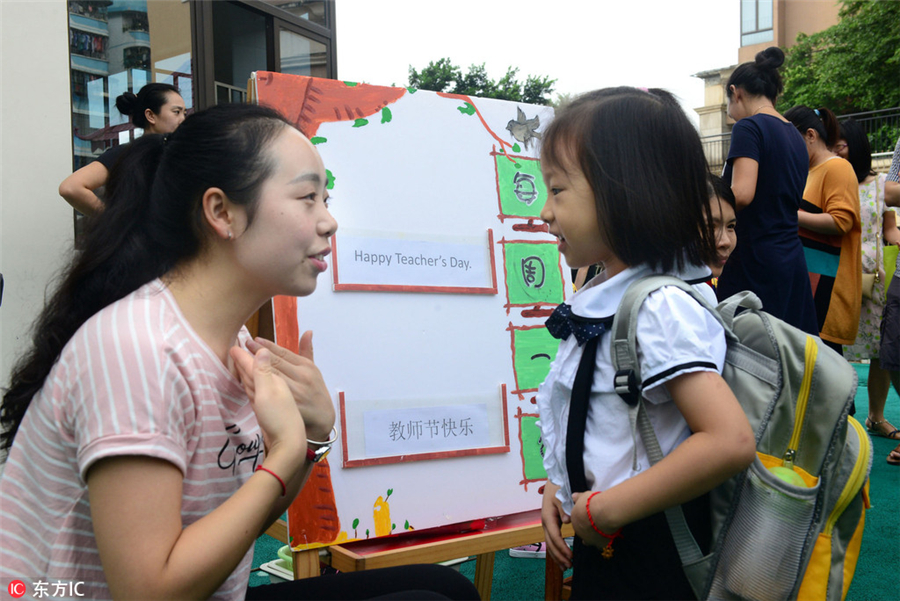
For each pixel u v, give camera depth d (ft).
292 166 2.92
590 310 3.50
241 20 17.39
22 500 2.77
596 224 3.48
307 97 5.41
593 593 3.61
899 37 52.85
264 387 2.88
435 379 5.60
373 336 5.39
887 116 38.78
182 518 2.84
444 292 5.77
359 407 5.23
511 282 6.15
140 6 14.11
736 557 3.22
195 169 2.86
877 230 12.28
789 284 7.48
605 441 3.43
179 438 2.66
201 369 2.81
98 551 2.68
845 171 9.25
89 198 8.28
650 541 3.38
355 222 5.47
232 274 2.97
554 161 3.56
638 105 3.44
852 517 3.40
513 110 6.43
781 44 63.82
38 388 2.88
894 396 17.10
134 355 2.59
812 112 9.77
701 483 3.02
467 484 5.58
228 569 2.62
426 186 5.85
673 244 3.39
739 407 3.07
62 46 9.61
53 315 2.96
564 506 3.74
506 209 6.23
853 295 9.46
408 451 5.37
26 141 9.27
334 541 4.96
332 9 19.25
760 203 7.48
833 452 3.28
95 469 2.50
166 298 2.86
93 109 13.30
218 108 3.00
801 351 3.34
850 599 6.51
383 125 5.72
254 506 2.68
